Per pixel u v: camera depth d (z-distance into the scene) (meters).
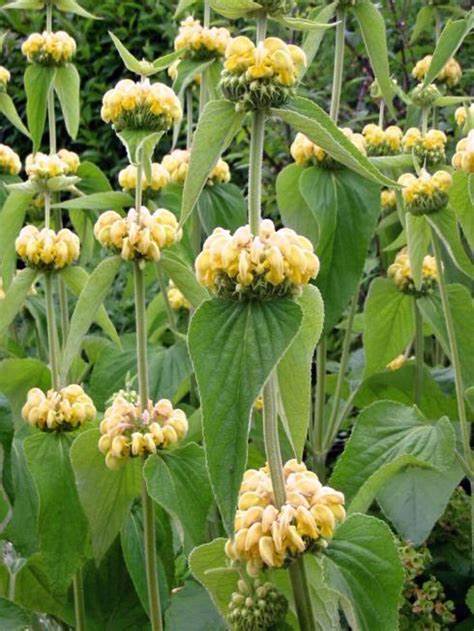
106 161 1.99
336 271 0.84
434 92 0.92
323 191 0.84
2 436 0.65
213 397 0.44
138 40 1.97
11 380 0.79
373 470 0.74
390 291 0.91
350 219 0.84
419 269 0.81
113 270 0.63
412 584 0.78
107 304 1.58
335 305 0.84
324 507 0.49
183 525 0.60
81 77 2.02
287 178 0.89
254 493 0.51
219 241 0.48
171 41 1.90
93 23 2.01
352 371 1.08
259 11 0.51
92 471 0.64
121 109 0.73
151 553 0.64
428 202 0.77
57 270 0.71
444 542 0.85
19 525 0.74
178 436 0.63
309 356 0.52
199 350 0.45
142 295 0.63
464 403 0.83
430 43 1.46
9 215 0.86
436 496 0.72
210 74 0.94
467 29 0.72
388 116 1.37
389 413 0.76
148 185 0.84
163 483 0.60
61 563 0.67
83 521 0.68
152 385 0.85
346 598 0.48
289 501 0.50
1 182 0.98
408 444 0.74
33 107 0.94
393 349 0.93
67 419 0.69
